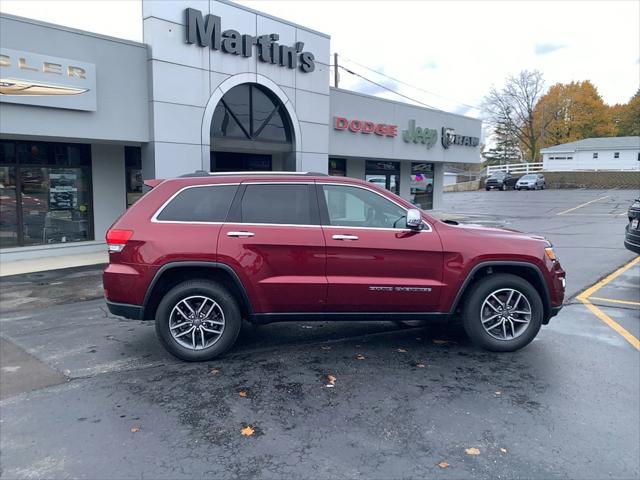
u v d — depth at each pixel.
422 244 4.96
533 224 19.22
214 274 5.00
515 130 67.69
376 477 3.04
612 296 7.71
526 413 3.86
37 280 9.23
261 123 13.81
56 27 9.78
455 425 3.67
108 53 10.58
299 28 14.26
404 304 5.01
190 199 4.97
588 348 5.33
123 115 10.92
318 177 5.13
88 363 4.96
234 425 3.70
